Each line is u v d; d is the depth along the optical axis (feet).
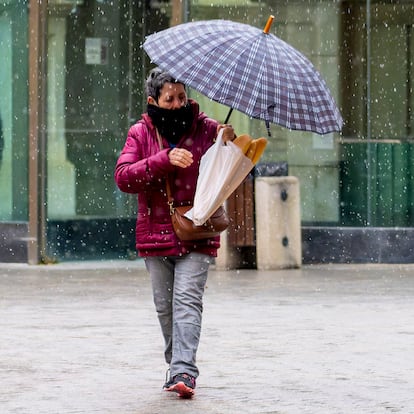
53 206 120.98
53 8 120.37
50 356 62.54
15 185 121.49
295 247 115.96
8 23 121.49
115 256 123.95
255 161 50.19
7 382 55.06
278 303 86.89
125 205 124.36
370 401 50.49
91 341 67.97
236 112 120.88
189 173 50.85
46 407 49.14
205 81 47.32
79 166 121.90
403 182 121.60
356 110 121.08
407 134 121.29
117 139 123.54
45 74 119.75
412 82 120.78
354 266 118.73
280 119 47.01
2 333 71.20
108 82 122.93
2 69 122.11
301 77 47.88
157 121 50.90
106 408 48.88
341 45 120.98
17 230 120.88
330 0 120.78
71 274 110.42
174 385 50.49
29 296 91.86
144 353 63.57
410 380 55.62
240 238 114.73
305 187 121.39
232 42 48.14
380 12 120.57
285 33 121.29
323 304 86.33
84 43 121.90
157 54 48.96
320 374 57.16
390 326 74.43
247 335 70.18
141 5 123.95
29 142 119.96
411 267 117.80
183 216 50.37
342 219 121.39
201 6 120.06
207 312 81.41
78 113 121.70
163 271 51.88
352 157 121.49
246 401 50.37
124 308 84.17
